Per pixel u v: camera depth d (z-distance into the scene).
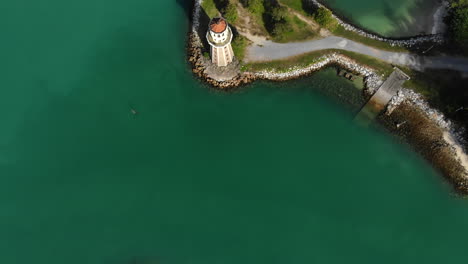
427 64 113.88
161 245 100.12
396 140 108.88
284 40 118.62
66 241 102.12
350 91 114.31
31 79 121.56
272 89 116.38
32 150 112.81
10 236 103.25
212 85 116.50
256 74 116.31
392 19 123.81
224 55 109.88
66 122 115.44
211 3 123.94
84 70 121.38
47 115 116.75
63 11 131.88
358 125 111.00
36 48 126.12
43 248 101.69
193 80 117.31
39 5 133.25
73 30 128.38
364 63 115.44
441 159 105.12
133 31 126.12
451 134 106.50
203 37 120.81
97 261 99.38
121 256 99.50
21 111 117.56
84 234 102.44
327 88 115.50
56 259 100.44
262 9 121.44
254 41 118.69
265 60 116.88
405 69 113.69
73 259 100.06
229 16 117.69
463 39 111.81
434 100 109.62
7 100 119.12
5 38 128.12
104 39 125.56
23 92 120.06
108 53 123.19
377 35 120.69
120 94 116.69
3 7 133.00
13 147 113.31
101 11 130.88
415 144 107.69
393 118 109.94
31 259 100.75
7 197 107.69
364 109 111.94
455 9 116.31
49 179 109.25
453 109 106.94
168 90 116.75
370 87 113.00
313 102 114.69
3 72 122.69
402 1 126.81
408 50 116.31
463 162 104.06
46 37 127.75
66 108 117.12
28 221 104.69
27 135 114.62
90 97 117.44
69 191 107.56
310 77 116.62
